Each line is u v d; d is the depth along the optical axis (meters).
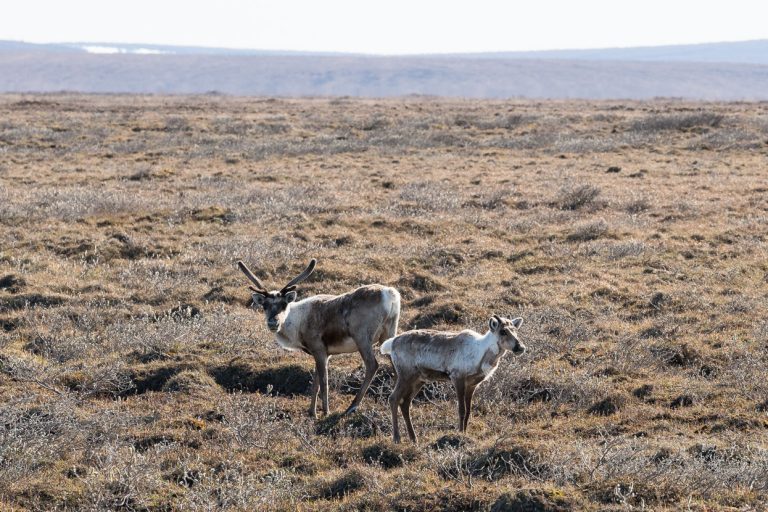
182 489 34.84
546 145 152.25
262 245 75.44
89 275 68.75
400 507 31.59
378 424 42.22
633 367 48.91
